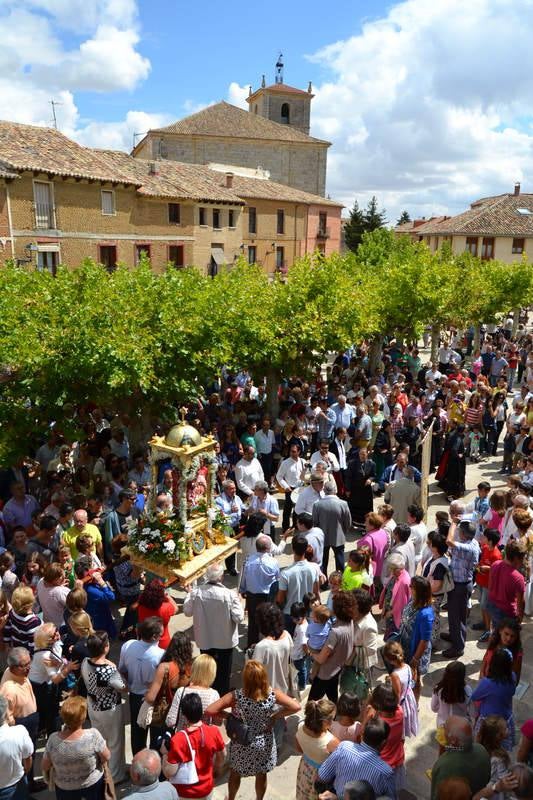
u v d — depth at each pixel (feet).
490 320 98.78
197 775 16.26
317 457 38.24
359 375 63.62
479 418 53.01
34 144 87.86
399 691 18.62
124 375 35.40
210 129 165.99
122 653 19.36
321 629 20.61
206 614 21.43
